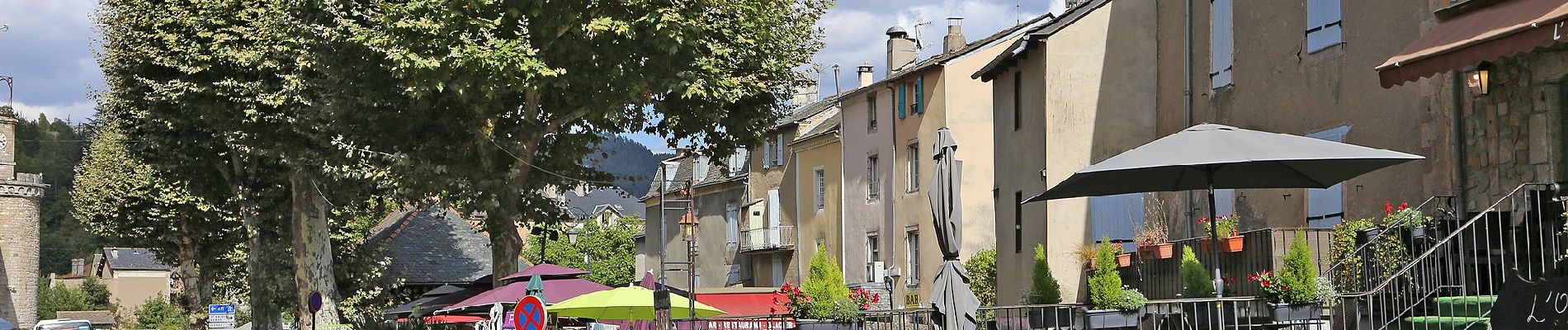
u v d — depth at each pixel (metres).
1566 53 15.41
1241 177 16.81
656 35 25.80
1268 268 17.53
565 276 27.06
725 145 30.83
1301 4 21.08
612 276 81.81
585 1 25.39
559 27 25.61
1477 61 14.25
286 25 28.09
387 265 48.28
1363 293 14.96
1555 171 15.59
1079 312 16.67
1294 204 21.30
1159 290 21.16
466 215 28.59
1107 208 26.34
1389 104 18.70
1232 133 14.88
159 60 32.16
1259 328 15.84
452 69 24.97
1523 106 16.11
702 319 23.98
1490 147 16.56
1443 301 14.27
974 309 15.15
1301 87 20.98
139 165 45.56
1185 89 24.86
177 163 37.25
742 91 27.83
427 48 24.89
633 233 83.38
